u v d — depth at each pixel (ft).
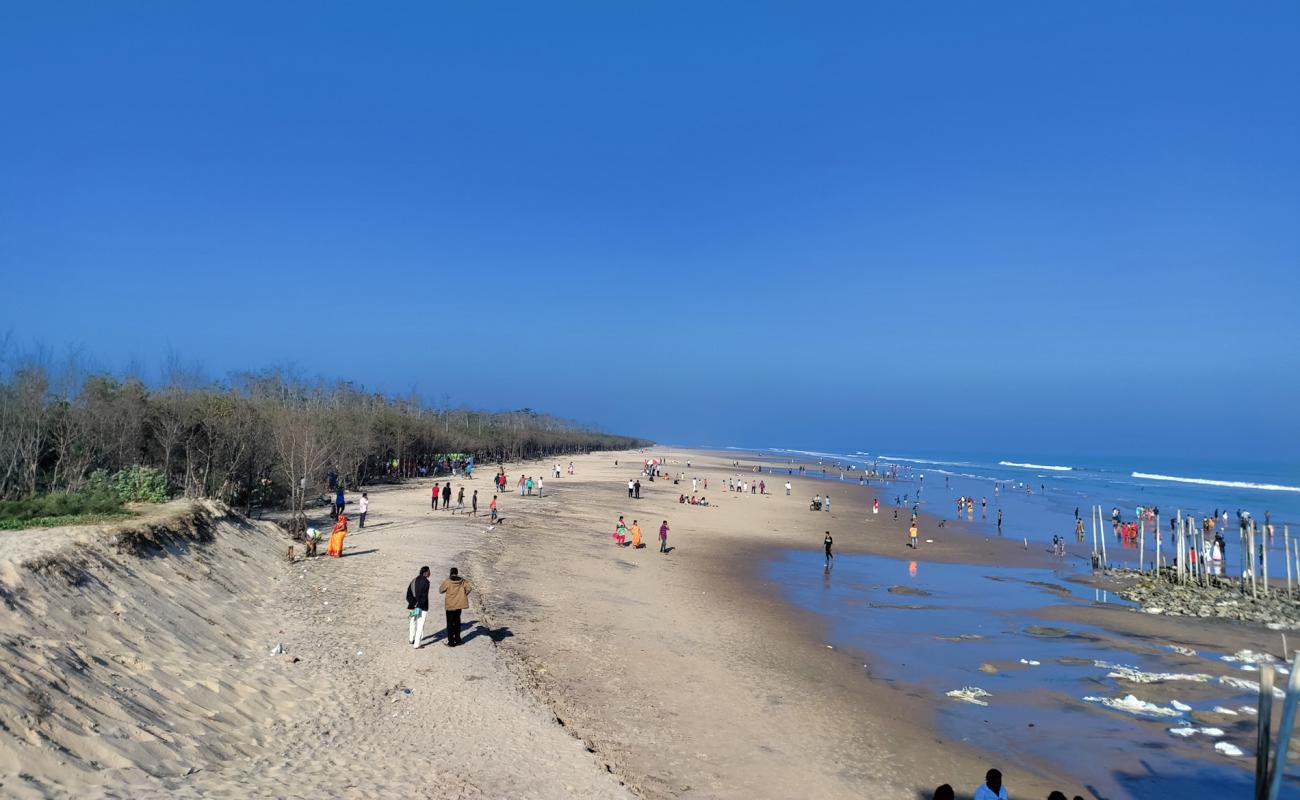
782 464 568.41
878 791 42.37
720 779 42.29
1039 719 54.75
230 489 122.11
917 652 71.46
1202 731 52.85
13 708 29.58
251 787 30.81
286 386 221.87
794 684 59.93
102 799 26.78
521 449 422.82
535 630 67.41
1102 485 407.85
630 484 218.79
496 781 35.78
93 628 41.11
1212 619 89.04
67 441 99.76
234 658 47.16
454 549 100.12
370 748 37.76
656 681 57.62
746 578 105.70
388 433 231.91
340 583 74.49
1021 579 115.14
